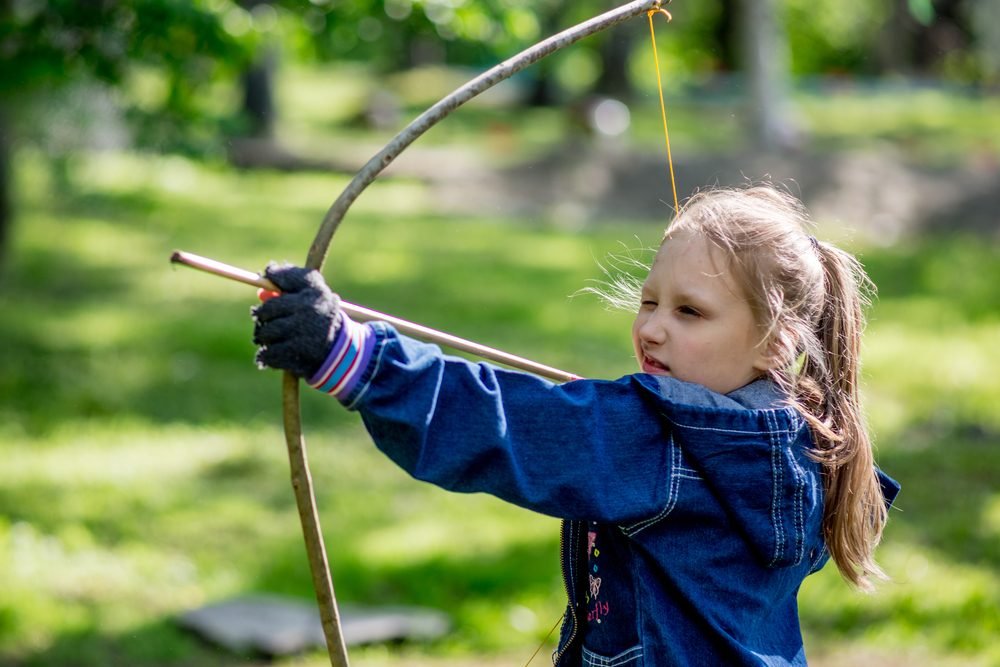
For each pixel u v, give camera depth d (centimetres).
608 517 282
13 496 905
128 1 845
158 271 1750
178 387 1205
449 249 1961
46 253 1789
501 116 3688
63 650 676
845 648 686
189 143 1047
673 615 291
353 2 898
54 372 1229
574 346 1382
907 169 2442
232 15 890
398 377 269
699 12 4653
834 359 319
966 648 683
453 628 717
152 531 859
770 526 293
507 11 947
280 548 834
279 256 1861
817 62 4794
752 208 310
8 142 1459
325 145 2944
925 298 1653
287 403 277
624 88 3878
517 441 279
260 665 677
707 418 289
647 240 2092
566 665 319
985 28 4259
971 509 904
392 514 904
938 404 1177
